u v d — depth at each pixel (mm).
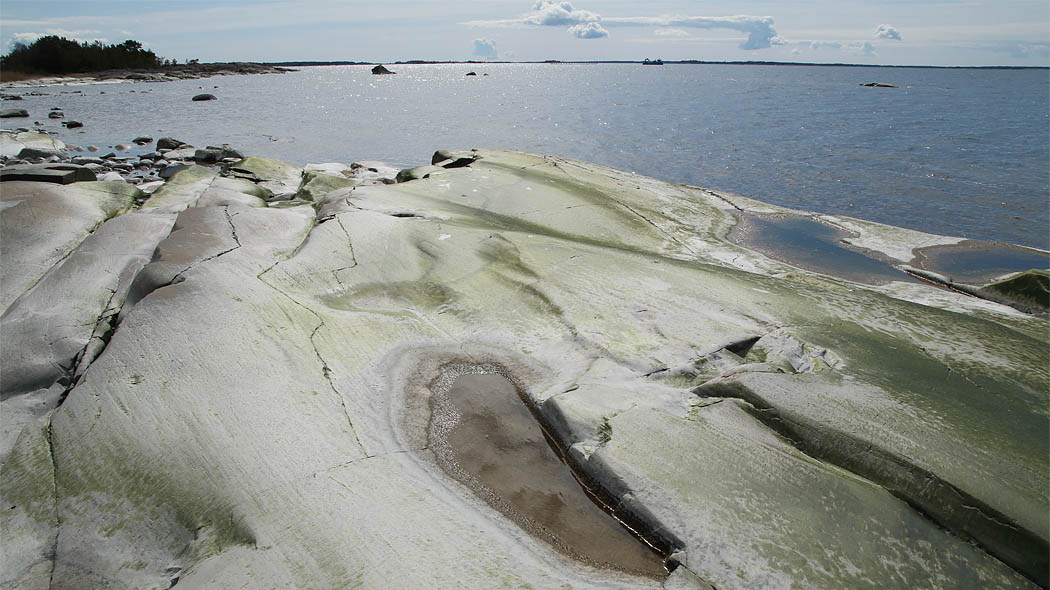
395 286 7371
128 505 4191
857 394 5172
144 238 8297
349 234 8266
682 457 4520
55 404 5508
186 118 31812
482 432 5125
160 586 3691
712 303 6914
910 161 19438
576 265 7852
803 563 3717
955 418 4898
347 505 4043
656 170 18469
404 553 3688
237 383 5094
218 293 6156
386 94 53500
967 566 3791
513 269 7785
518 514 4270
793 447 4703
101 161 18688
